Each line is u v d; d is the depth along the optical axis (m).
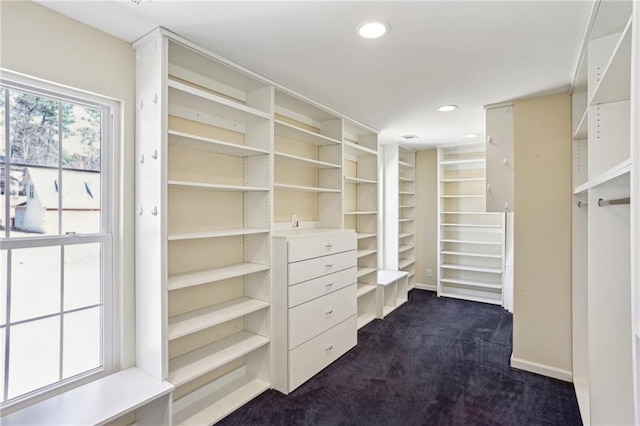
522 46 1.92
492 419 2.12
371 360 2.96
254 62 2.17
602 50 1.70
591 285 1.64
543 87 2.55
